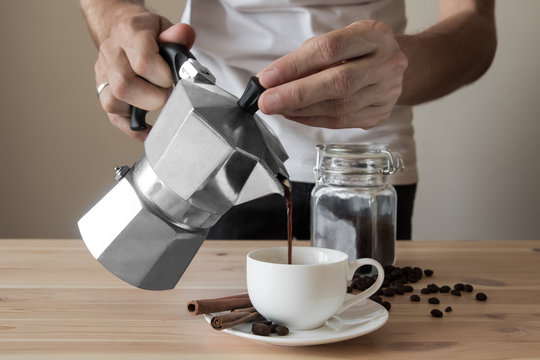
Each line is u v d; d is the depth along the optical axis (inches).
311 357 22.9
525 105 76.7
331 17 47.5
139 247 24.4
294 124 49.7
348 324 25.4
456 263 39.9
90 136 84.4
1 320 27.0
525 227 78.9
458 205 79.3
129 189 24.2
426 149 78.7
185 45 26.8
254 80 24.0
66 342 24.2
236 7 47.9
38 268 37.0
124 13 35.9
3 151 84.4
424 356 23.0
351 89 26.0
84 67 83.0
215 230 54.1
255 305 25.5
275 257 28.0
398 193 52.1
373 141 50.3
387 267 36.4
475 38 44.8
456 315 28.3
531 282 34.8
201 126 21.1
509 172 78.2
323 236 37.3
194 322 27.0
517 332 25.8
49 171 84.9
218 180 21.9
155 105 27.7
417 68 38.5
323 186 38.2
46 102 83.7
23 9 82.0
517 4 75.0
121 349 23.5
